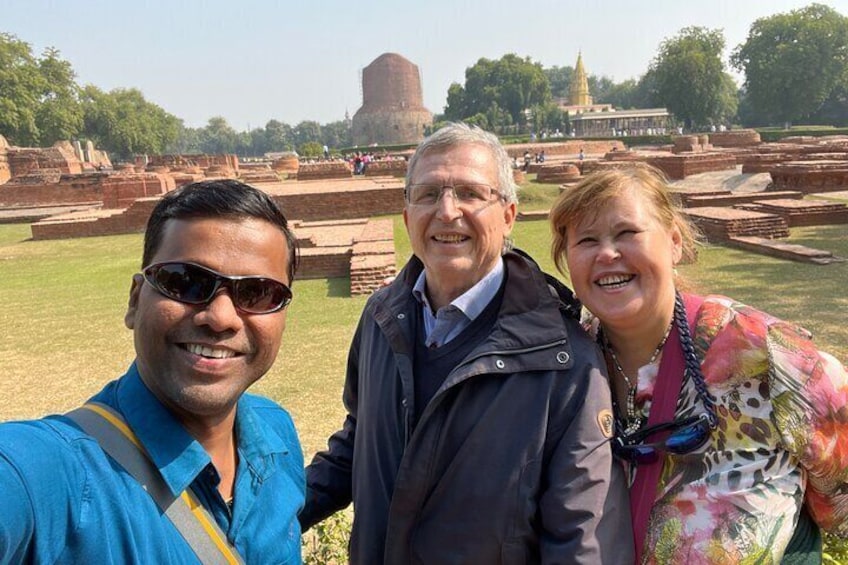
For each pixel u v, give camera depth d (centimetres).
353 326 764
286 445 169
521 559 173
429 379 194
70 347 746
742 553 154
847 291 775
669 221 182
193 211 135
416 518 181
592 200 175
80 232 1817
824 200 1644
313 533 297
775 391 162
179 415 137
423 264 210
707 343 170
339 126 12788
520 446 171
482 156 195
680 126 7506
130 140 7194
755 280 859
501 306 190
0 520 100
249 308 137
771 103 6222
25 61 5222
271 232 142
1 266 1399
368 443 201
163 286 131
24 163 3694
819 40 5909
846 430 165
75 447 117
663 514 165
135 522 118
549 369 174
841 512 176
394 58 8175
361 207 1869
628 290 173
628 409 183
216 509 135
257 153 13250
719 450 165
